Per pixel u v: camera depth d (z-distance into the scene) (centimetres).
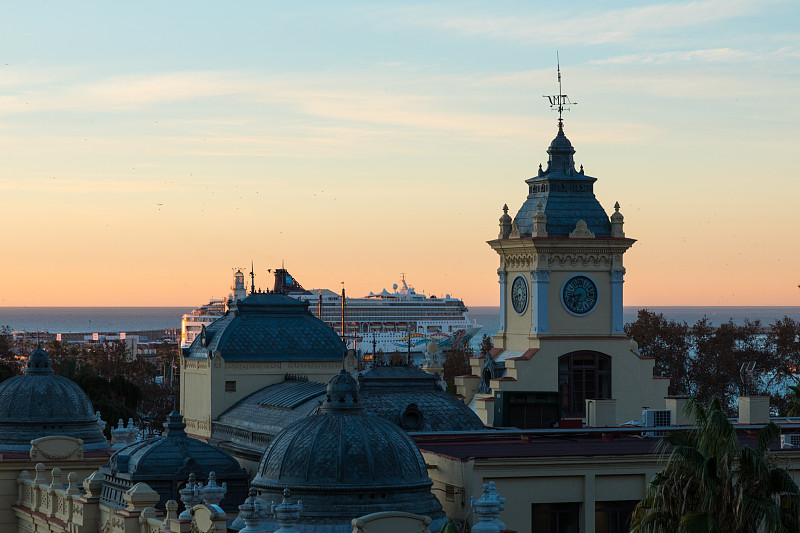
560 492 8569
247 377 12594
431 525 7481
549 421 11075
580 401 14112
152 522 8494
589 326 14212
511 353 14612
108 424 17725
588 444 9169
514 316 14638
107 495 9631
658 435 9812
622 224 14288
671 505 6706
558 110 14775
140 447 9888
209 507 7519
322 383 12188
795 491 6675
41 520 10531
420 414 10069
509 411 11044
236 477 9812
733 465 6669
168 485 9544
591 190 14688
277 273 14100
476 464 8375
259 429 11288
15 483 11412
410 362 11262
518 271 14525
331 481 7400
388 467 7500
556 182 14562
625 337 14250
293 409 11025
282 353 12744
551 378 13988
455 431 9694
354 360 12900
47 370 12294
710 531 6494
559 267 14162
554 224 14325
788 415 11706
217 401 12488
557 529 8581
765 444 6862
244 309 13025
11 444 11756
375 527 7150
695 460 6612
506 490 8450
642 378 14288
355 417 7725
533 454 8612
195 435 12850
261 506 7025
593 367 14188
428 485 7650
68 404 11975
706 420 6631
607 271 14288
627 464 8681
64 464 11469
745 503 6500
